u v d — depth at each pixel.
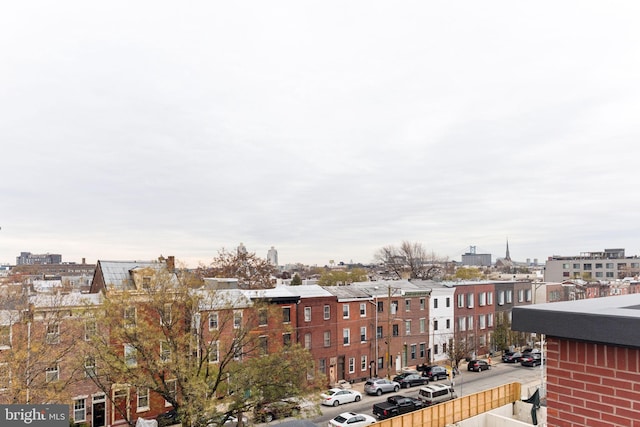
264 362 22.05
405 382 38.75
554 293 67.50
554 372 4.07
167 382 26.61
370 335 43.19
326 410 31.94
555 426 4.02
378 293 44.66
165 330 23.19
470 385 39.19
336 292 42.16
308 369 22.98
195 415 19.92
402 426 22.27
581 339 3.59
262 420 23.81
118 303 22.00
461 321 52.09
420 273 85.25
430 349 48.34
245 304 29.34
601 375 3.72
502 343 54.06
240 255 63.25
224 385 23.83
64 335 23.22
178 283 24.83
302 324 37.94
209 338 28.36
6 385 19.75
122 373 21.19
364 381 41.69
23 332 22.23
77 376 23.47
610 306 4.02
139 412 29.09
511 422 22.39
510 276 99.81
